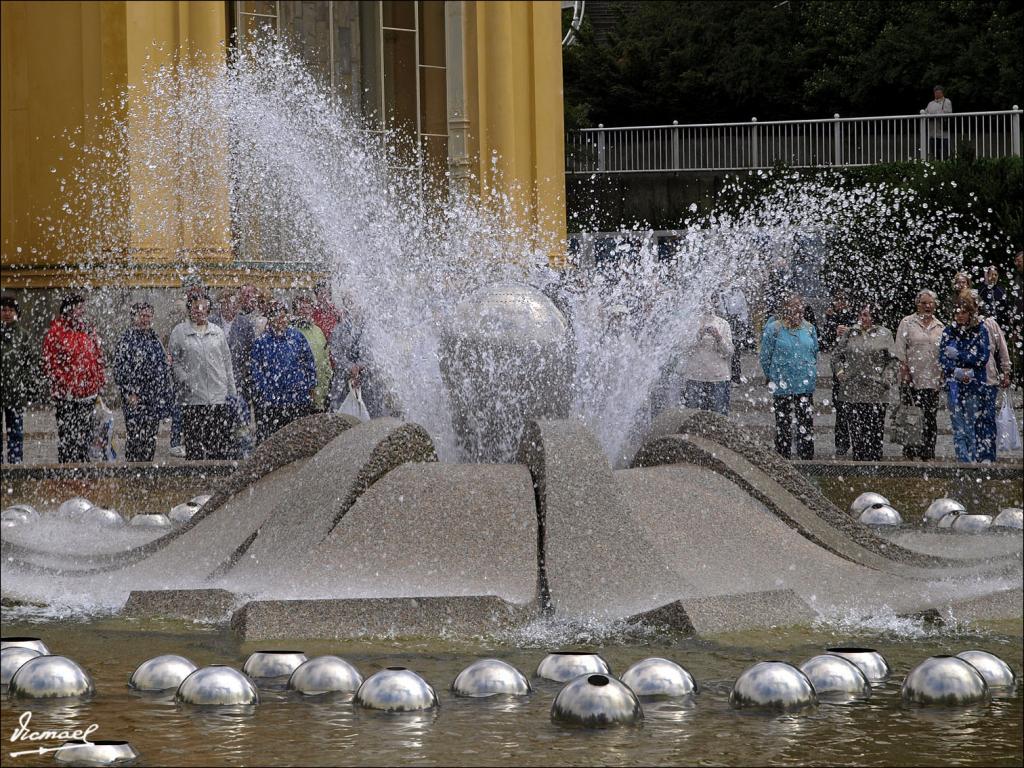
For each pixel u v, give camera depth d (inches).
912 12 1993.1
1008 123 1669.5
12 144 1203.9
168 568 375.9
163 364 766.5
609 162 1813.5
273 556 354.6
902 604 342.0
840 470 554.3
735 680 253.3
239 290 911.0
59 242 1180.5
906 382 770.2
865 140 1726.1
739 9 2206.0
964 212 1413.6
